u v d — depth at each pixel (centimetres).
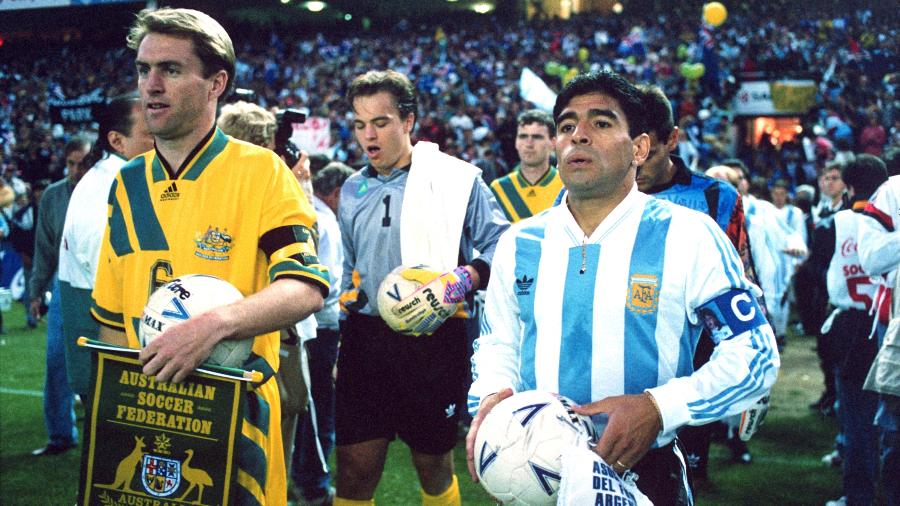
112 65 2847
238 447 175
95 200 356
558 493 160
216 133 202
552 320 182
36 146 1912
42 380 709
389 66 2858
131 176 205
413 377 308
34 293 497
